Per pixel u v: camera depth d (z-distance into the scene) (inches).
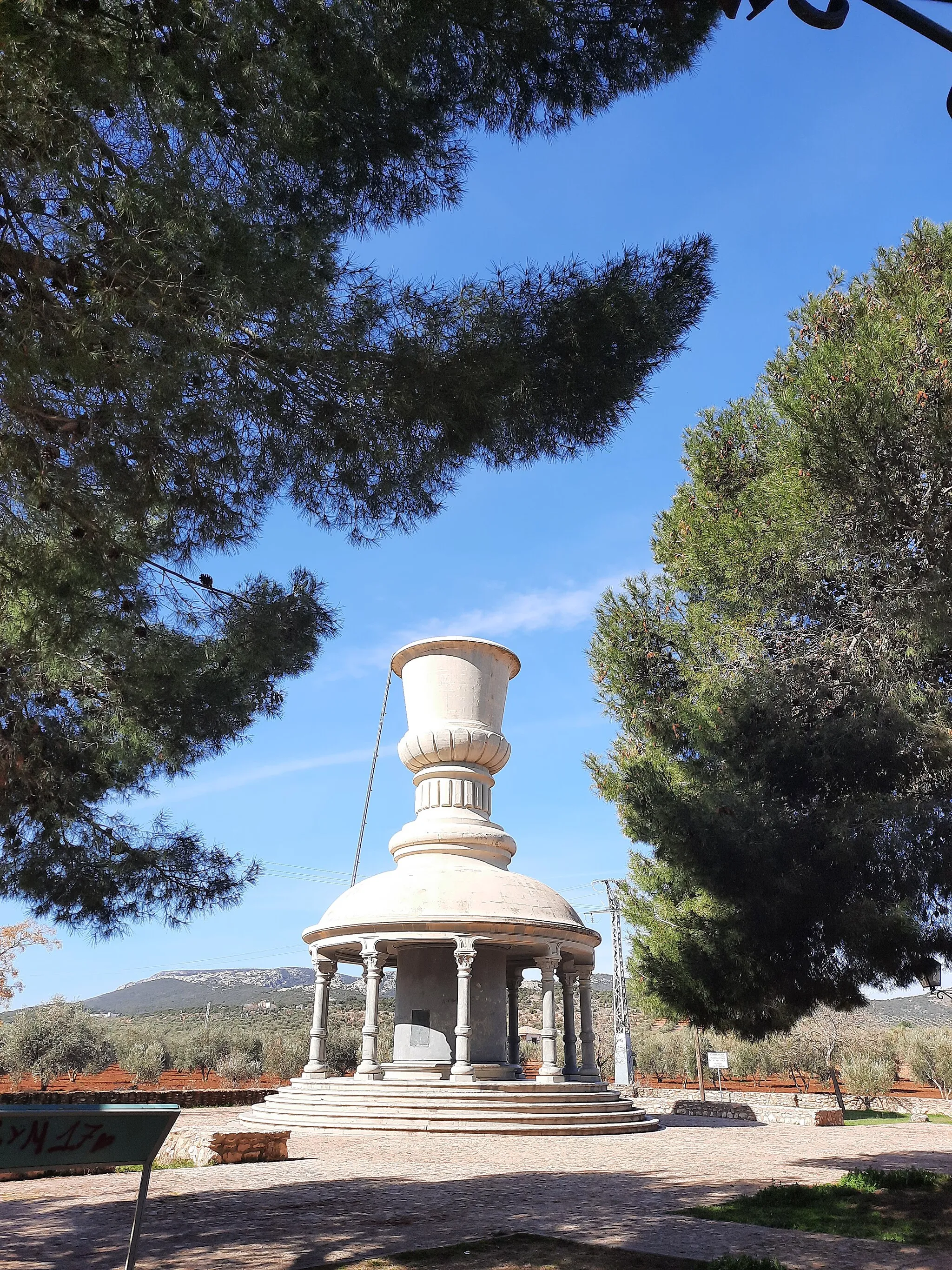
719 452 674.2
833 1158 689.0
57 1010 2171.5
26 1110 239.9
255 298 293.7
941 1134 956.6
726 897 496.7
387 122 337.4
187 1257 348.2
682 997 553.9
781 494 519.5
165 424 328.5
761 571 582.2
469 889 986.1
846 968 501.4
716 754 560.1
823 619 545.6
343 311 331.0
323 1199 481.4
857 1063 1646.2
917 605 440.8
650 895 775.7
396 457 367.2
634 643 672.4
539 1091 921.5
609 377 349.1
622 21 335.9
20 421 323.9
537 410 355.6
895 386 426.0
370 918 964.0
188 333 295.4
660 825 505.7
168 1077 2655.0
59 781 435.2
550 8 334.3
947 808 464.1
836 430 426.6
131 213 281.4
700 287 357.4
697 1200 482.3
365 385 335.6
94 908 462.9
